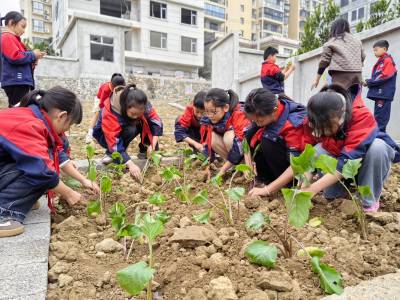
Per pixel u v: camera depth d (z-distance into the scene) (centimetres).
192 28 2859
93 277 171
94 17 1453
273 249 164
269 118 262
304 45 1043
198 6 2853
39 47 2241
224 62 1144
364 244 194
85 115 910
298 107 273
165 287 166
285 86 760
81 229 229
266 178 319
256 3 4738
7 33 436
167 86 1705
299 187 216
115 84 483
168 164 390
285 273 157
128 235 172
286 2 4984
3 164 210
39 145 208
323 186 218
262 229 208
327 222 223
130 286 133
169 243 200
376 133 225
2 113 212
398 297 143
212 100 319
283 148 281
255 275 161
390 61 458
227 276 164
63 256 187
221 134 351
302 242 194
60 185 238
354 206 228
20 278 161
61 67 1427
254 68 1095
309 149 185
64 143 269
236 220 228
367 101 571
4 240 194
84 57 1459
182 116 405
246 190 305
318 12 1039
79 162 373
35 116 218
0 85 449
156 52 2741
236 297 145
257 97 254
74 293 157
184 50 2855
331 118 211
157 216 218
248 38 4547
